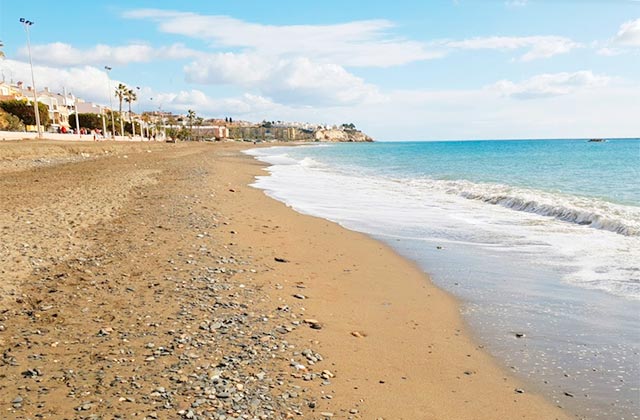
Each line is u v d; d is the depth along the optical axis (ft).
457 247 38.63
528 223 47.98
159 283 26.27
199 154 211.82
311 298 25.70
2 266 27.30
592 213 46.39
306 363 17.95
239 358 17.80
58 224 39.78
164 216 46.91
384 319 23.35
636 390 16.51
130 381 15.70
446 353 19.63
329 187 86.84
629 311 23.79
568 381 17.25
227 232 40.78
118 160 143.43
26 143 156.04
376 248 38.60
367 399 15.74
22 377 15.79
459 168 138.31
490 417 14.99
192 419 13.62
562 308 24.54
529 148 340.59
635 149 287.89
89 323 20.59
